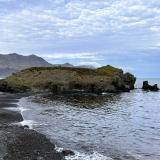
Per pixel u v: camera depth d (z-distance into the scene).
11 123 42.75
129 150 31.78
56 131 40.06
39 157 26.05
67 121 49.25
